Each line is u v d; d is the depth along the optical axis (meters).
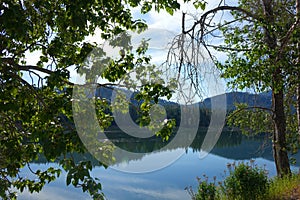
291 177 8.89
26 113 3.42
